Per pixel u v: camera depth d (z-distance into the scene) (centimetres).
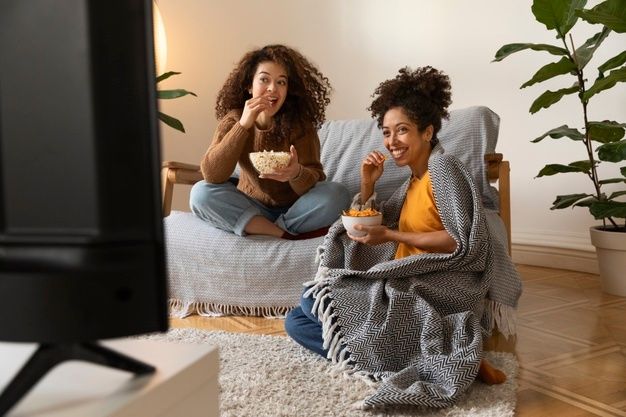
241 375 131
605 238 209
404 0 281
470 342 129
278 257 189
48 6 44
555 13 202
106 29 44
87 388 50
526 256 264
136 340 62
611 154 186
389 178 207
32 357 48
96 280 44
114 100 45
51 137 45
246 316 194
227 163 192
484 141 197
